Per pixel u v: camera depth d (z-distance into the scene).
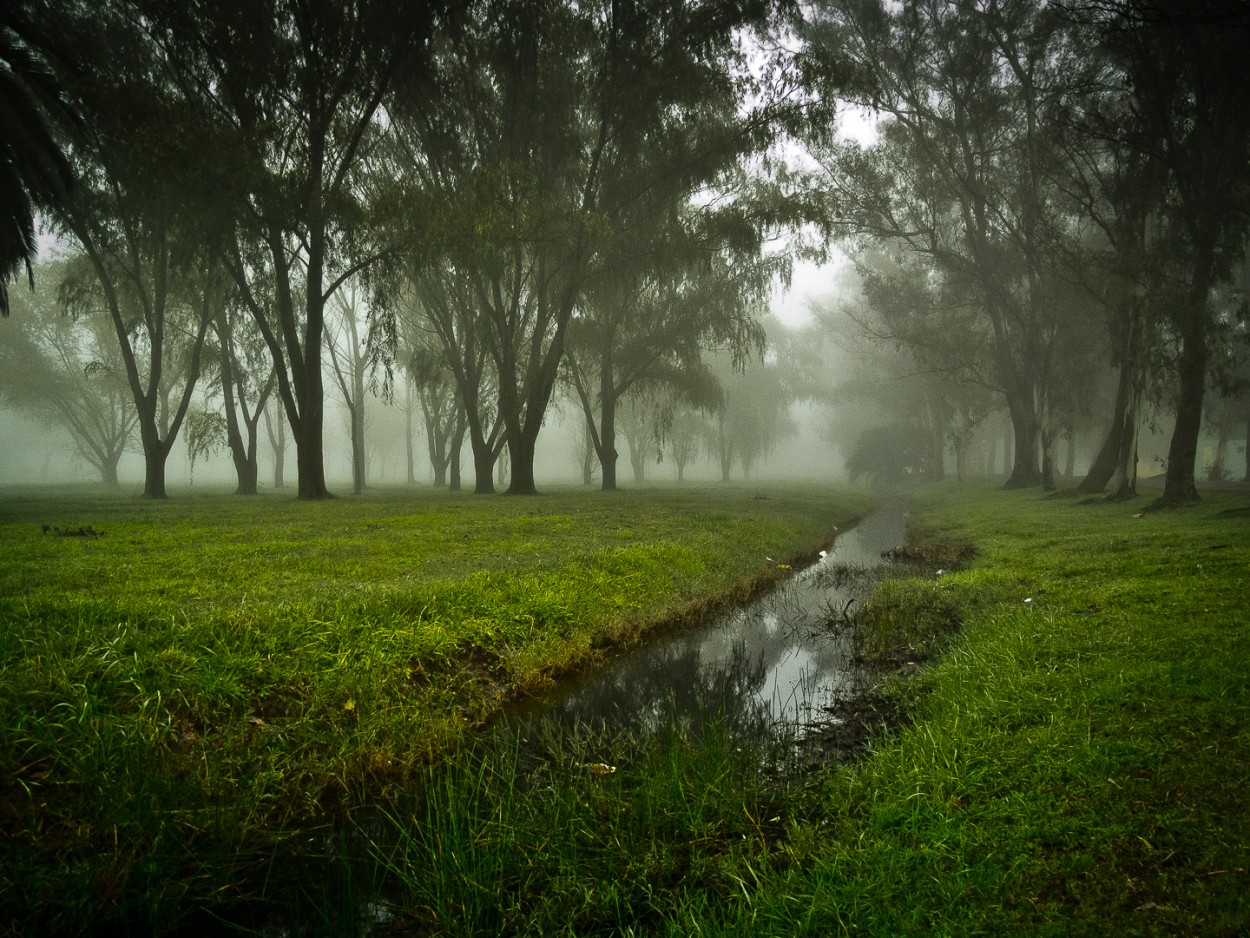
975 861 3.14
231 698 5.21
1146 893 2.75
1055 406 35.12
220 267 26.45
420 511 20.52
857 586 13.52
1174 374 24.78
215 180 18.97
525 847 3.93
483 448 32.97
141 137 17.78
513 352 30.66
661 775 4.56
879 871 3.18
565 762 5.21
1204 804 3.24
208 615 6.39
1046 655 6.02
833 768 4.84
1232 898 2.57
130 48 21.20
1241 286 33.78
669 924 3.11
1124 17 16.84
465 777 4.68
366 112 20.80
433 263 22.27
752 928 3.01
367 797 4.94
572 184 26.91
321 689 5.66
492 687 6.92
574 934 3.23
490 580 9.16
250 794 4.43
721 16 21.75
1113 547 12.33
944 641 8.24
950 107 30.31
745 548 15.72
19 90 16.11
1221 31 17.52
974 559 14.11
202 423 31.33
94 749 4.21
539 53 23.55
